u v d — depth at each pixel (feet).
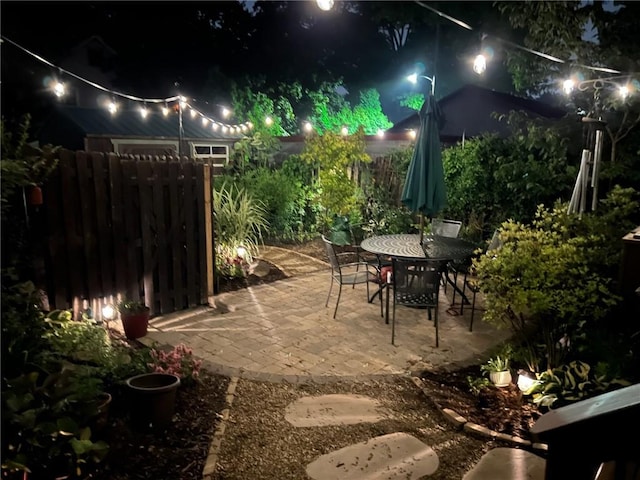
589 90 20.47
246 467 8.73
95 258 14.92
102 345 11.53
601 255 13.00
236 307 17.74
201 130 40.11
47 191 13.69
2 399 7.42
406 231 26.66
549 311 12.00
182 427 9.88
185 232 17.19
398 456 9.13
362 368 12.95
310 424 10.19
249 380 12.14
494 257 12.53
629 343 12.00
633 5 20.83
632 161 20.72
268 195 28.60
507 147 23.43
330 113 49.90
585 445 3.32
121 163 15.21
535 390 11.09
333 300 18.70
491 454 9.18
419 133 16.39
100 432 9.20
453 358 13.64
